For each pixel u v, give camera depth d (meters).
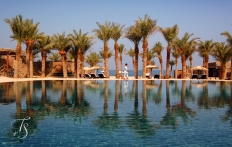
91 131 5.98
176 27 34.31
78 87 18.00
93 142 5.20
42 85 19.77
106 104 9.91
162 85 20.38
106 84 21.39
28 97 11.95
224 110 8.65
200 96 12.64
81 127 6.34
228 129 6.21
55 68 41.12
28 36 30.77
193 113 8.13
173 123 6.80
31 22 31.03
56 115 7.73
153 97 12.19
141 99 11.41
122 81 26.38
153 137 5.55
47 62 40.22
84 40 34.31
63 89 16.25
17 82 23.14
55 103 10.12
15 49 32.00
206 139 5.44
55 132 5.89
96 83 22.70
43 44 35.25
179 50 34.94
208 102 10.52
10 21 29.45
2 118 7.28
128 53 48.69
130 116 7.66
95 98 11.71
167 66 34.81
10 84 20.53
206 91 15.27
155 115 7.81
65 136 5.59
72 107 9.16
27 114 7.83
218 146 5.02
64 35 34.62
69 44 34.38
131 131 6.01
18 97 11.95
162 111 8.46
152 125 6.57
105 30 33.16
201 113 8.14
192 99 11.45
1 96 12.32
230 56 31.77
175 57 39.41
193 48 38.97
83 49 34.84
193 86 19.39
